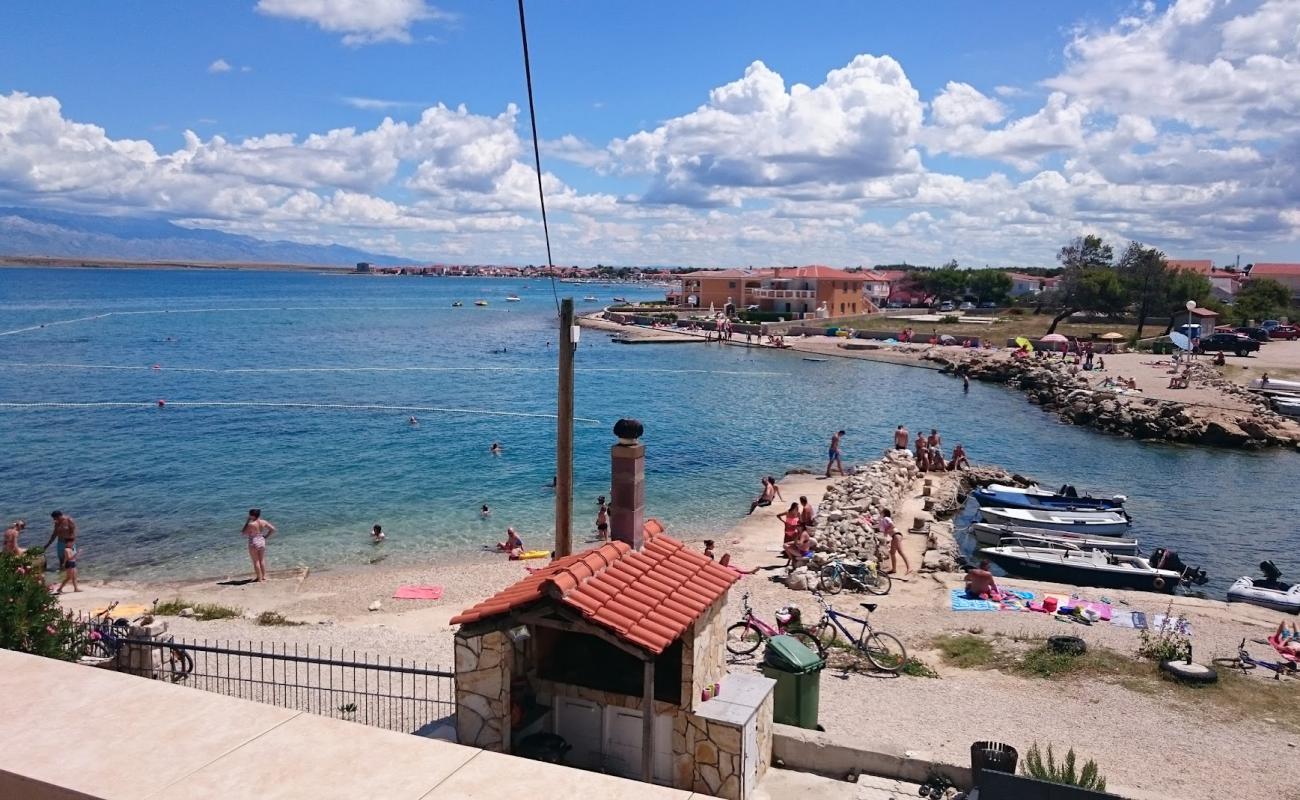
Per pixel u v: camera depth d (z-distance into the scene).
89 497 36.25
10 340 99.12
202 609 22.52
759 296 137.00
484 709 10.13
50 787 3.58
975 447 52.78
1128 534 35.44
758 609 22.33
